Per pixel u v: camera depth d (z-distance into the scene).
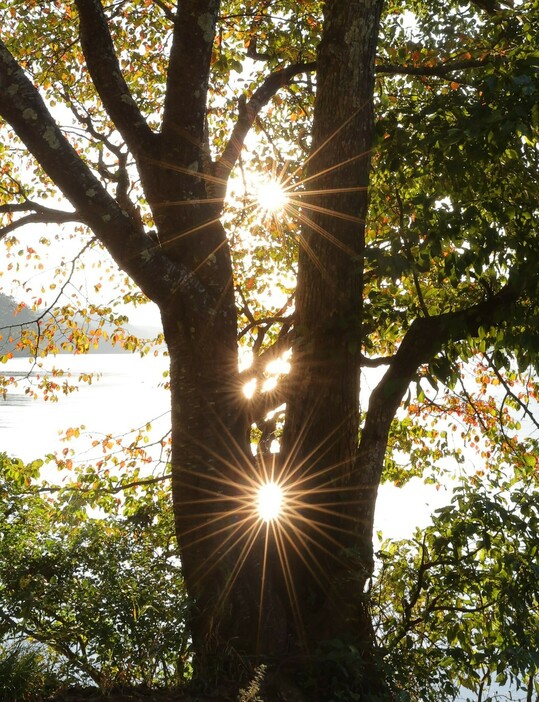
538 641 5.85
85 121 8.86
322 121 6.31
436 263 6.69
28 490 6.84
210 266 5.75
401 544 6.88
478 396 10.34
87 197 5.25
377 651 5.61
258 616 5.66
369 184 6.96
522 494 6.36
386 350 10.23
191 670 5.57
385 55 9.30
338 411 6.23
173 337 5.79
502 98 5.79
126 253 5.39
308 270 6.33
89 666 4.93
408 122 6.29
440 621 6.46
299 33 9.18
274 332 11.06
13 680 4.66
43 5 9.76
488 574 6.25
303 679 5.41
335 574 6.05
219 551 5.63
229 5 9.73
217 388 5.75
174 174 5.62
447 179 6.24
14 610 4.96
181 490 5.75
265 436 7.48
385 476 10.69
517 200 6.23
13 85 5.03
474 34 8.68
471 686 6.25
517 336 5.95
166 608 5.12
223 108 10.56
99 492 7.39
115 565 5.29
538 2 6.96
